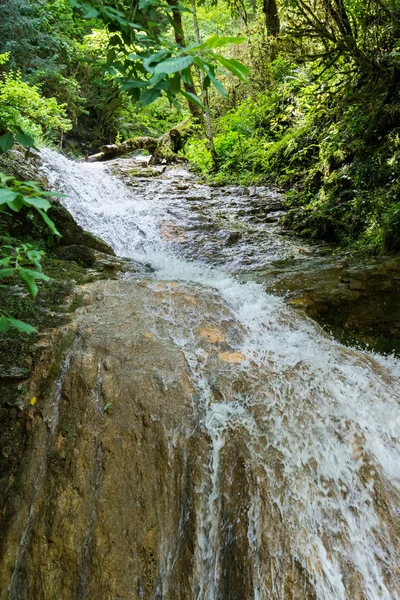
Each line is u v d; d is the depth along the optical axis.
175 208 7.96
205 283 4.68
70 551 2.32
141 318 3.61
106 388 2.92
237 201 8.66
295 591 2.15
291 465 2.61
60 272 4.33
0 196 0.97
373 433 2.99
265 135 10.74
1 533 2.38
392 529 2.49
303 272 5.21
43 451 2.66
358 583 2.26
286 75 10.16
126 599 2.21
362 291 4.80
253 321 4.07
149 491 2.50
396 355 4.48
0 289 3.69
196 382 3.05
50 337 3.29
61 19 12.80
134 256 6.09
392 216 5.55
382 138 6.77
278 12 10.80
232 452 2.62
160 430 2.70
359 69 6.27
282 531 2.32
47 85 12.43
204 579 2.28
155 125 17.69
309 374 3.33
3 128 1.26
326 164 7.88
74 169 8.27
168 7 1.55
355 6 6.07
